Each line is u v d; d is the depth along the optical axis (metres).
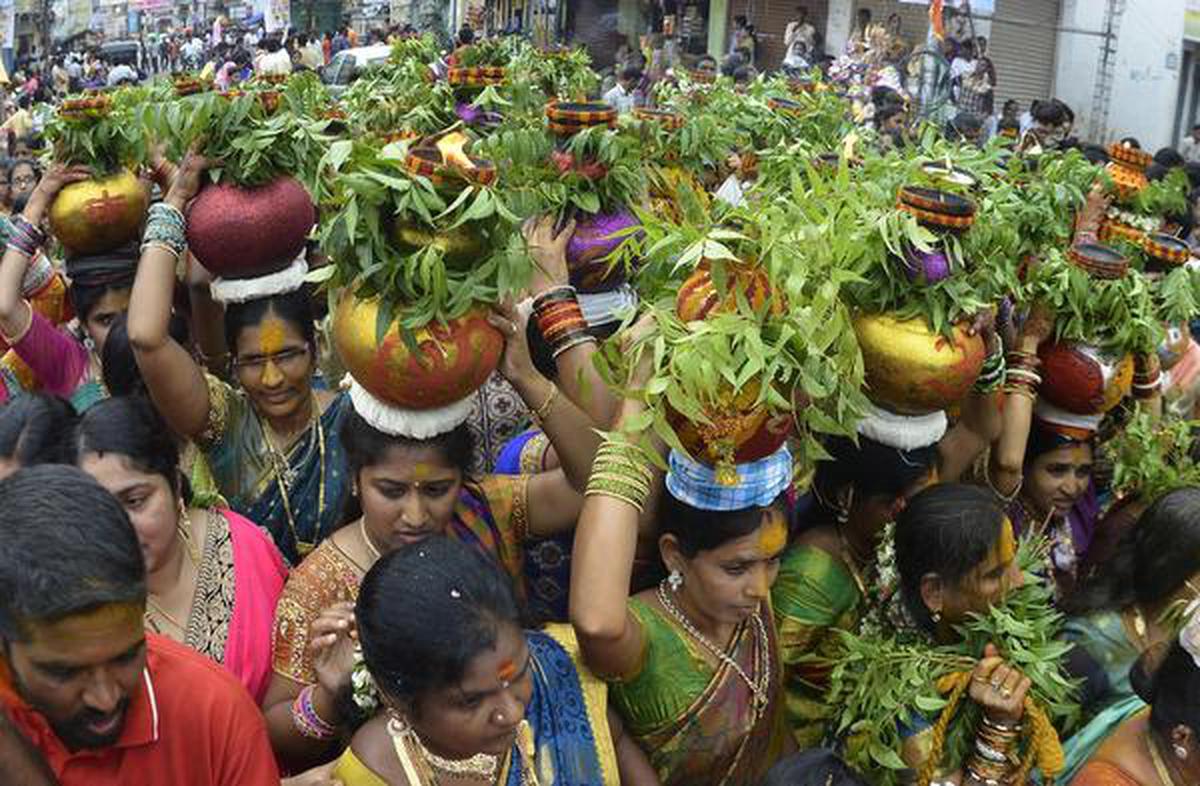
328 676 2.31
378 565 2.03
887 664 2.55
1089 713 2.85
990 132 13.42
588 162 3.16
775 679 2.64
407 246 2.27
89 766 1.88
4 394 4.01
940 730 2.43
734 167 4.65
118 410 2.38
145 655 1.84
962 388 2.63
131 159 3.68
